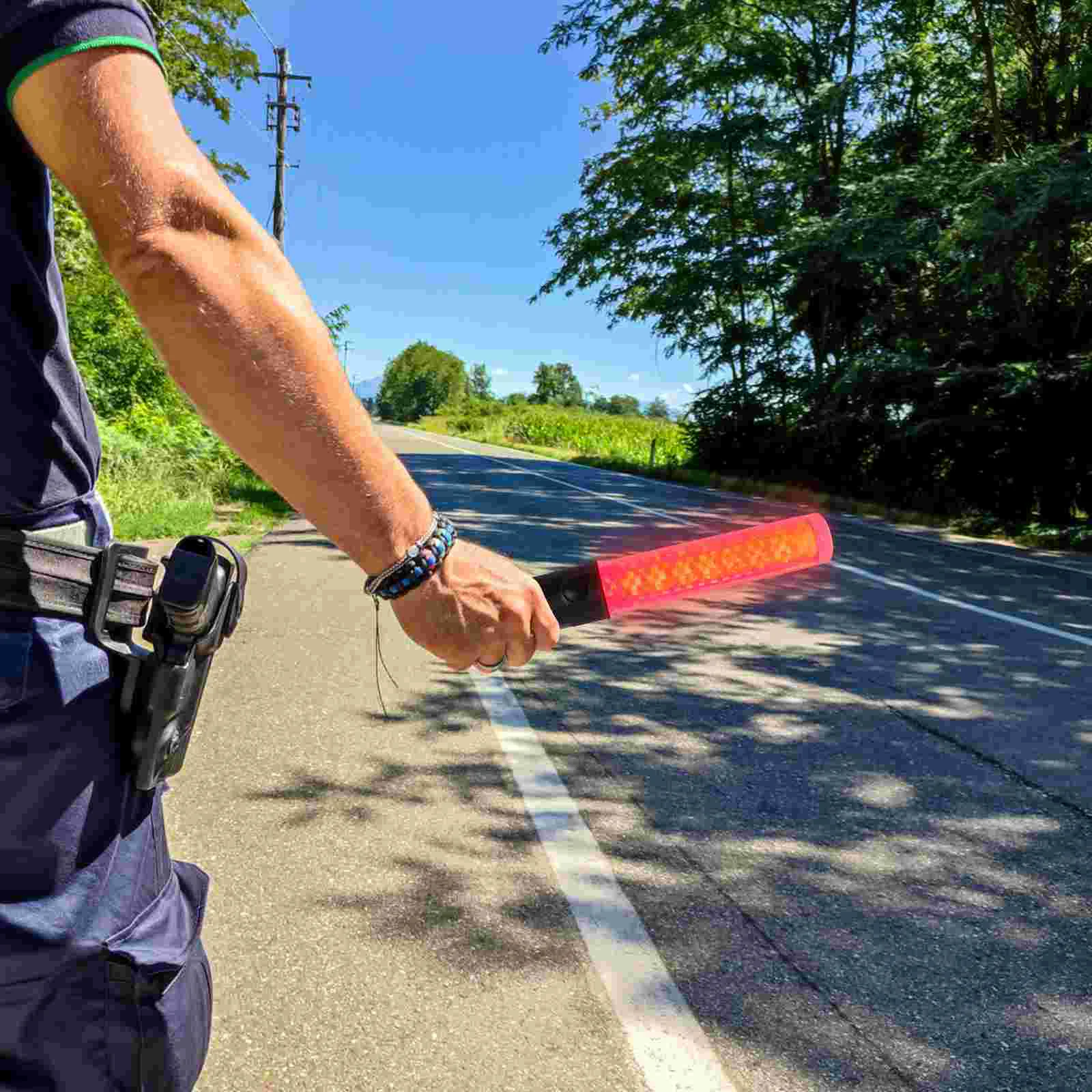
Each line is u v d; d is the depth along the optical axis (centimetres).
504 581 99
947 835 345
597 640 618
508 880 294
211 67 1689
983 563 1093
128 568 94
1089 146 1487
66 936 92
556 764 394
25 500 91
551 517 1354
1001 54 1850
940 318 1772
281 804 342
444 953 253
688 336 2466
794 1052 221
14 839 90
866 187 1825
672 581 109
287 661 531
